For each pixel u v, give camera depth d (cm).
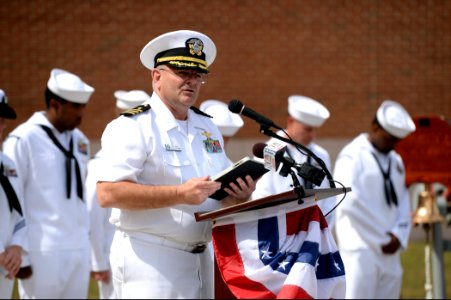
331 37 2016
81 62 1917
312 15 2008
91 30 1920
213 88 1966
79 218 1134
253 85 1981
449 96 2084
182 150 717
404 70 2055
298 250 671
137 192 668
